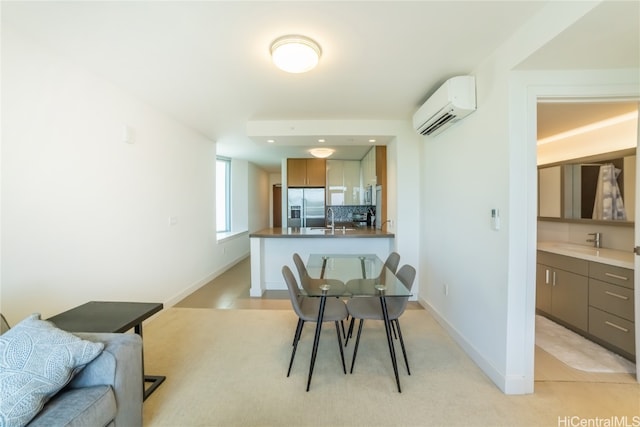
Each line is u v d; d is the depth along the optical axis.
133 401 1.35
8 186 1.69
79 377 1.24
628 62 1.69
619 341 2.25
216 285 4.43
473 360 2.21
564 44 1.50
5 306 1.68
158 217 3.19
